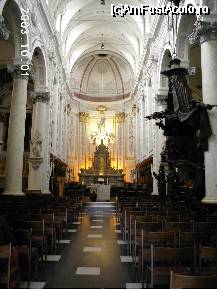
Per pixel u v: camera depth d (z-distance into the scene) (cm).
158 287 484
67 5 2506
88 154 3922
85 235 993
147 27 2473
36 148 1914
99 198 2627
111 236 975
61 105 2880
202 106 1012
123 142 3881
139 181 3083
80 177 3591
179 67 1287
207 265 487
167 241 518
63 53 2800
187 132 1312
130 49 3409
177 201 1348
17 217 752
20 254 505
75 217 1453
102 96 4078
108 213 1788
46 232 707
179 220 746
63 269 595
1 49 1964
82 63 3928
